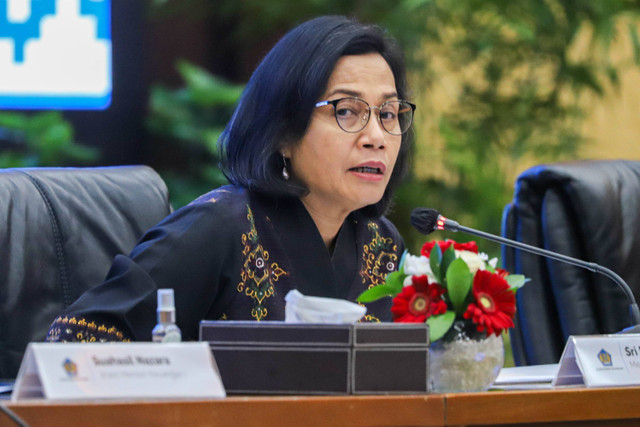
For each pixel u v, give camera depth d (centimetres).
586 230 531
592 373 305
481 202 1076
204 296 395
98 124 1077
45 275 436
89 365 256
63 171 463
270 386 284
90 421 250
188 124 1125
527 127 1109
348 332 283
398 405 275
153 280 378
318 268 416
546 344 537
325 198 418
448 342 311
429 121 1096
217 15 1193
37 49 1031
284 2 1123
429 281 318
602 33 1084
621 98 1125
